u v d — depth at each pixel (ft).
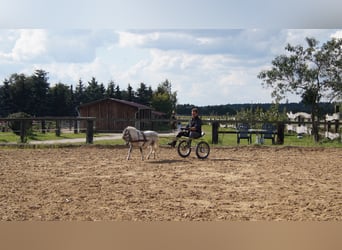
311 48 61.67
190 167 30.58
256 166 31.40
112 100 108.58
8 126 77.05
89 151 41.29
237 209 18.22
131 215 17.13
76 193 21.13
